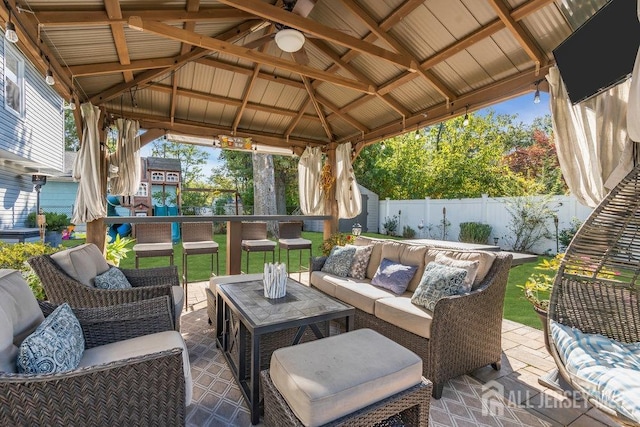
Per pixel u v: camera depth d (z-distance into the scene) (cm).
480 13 314
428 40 364
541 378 246
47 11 277
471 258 281
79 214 420
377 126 606
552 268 292
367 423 146
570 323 207
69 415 123
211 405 214
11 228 784
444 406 216
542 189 884
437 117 475
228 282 323
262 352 252
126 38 353
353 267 382
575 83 261
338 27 392
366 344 181
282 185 1543
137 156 535
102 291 241
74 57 355
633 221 205
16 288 169
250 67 475
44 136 737
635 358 176
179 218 490
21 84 619
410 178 1341
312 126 676
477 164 1194
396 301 283
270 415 164
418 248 337
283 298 265
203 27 376
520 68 358
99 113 439
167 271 331
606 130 281
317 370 154
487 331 254
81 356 172
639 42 204
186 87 507
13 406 116
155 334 205
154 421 141
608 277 222
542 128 1488
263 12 277
